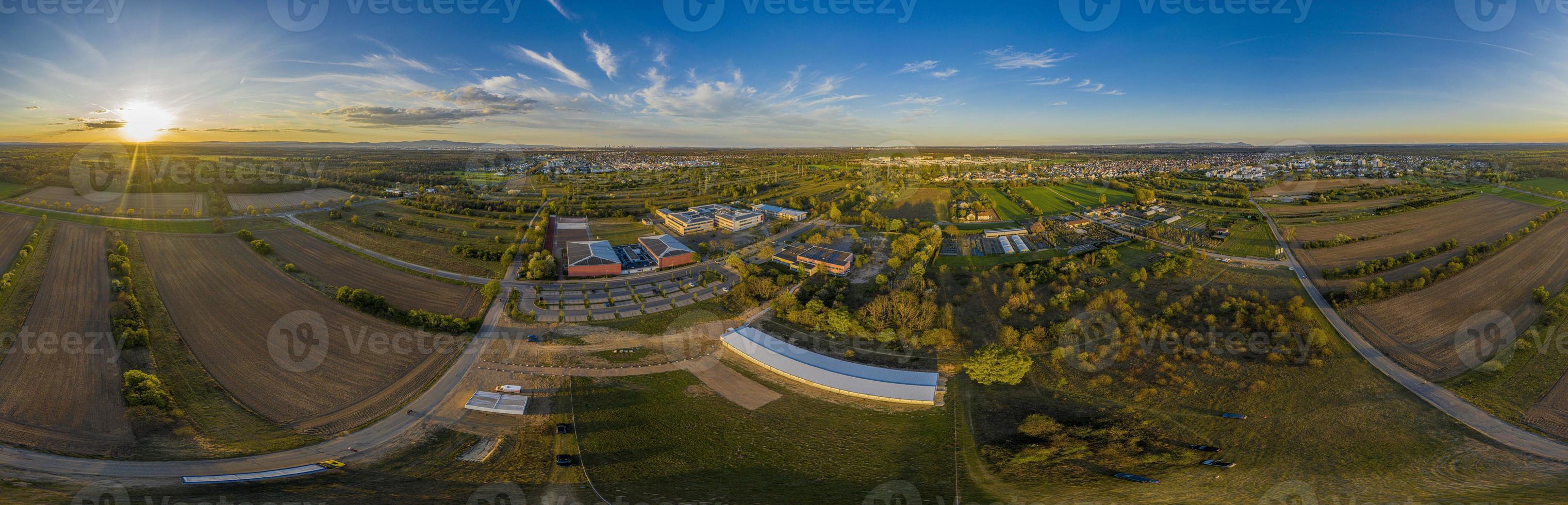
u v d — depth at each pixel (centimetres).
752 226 19475
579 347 9206
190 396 7325
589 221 19900
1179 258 13325
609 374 8294
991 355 8050
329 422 6975
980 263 14350
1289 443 6325
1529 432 6575
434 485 5591
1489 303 10344
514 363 8619
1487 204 18525
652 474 5888
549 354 8944
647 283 12812
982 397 7662
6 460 5597
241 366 8225
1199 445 6328
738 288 11669
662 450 6394
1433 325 9619
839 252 14800
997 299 11450
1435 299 10675
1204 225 17938
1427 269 11594
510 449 6412
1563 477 5559
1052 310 10800
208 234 15538
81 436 6222
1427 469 5722
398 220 18725
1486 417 6900
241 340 9044
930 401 7481
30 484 5156
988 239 16838
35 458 5697
